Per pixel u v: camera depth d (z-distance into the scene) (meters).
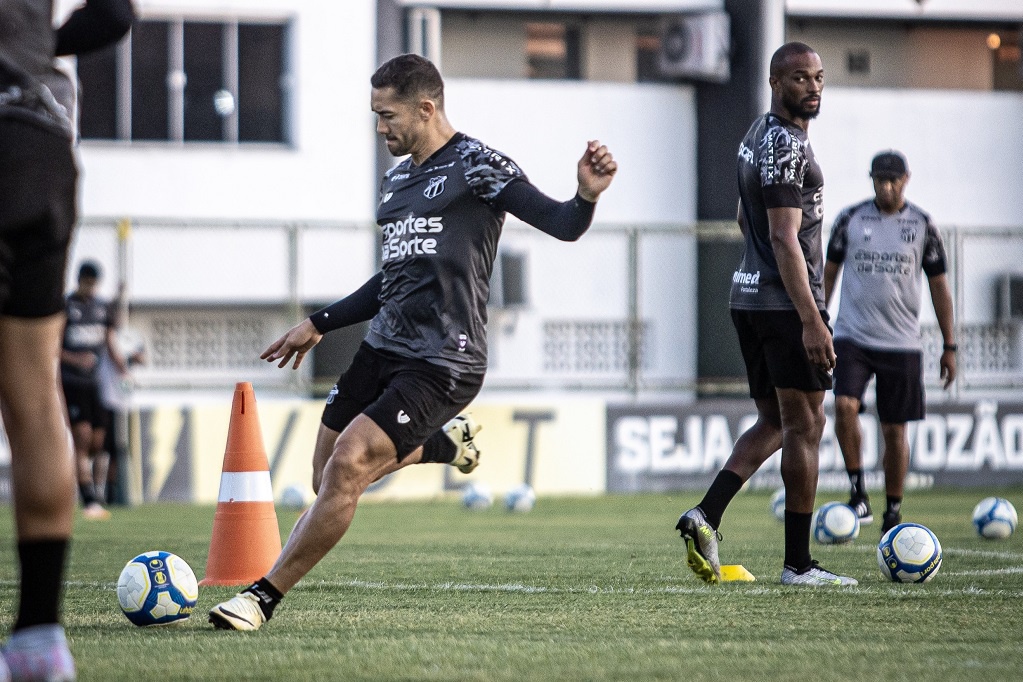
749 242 21.09
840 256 31.03
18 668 11.95
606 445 56.53
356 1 70.31
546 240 71.94
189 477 52.50
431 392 16.80
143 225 53.91
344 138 70.31
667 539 32.72
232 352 68.50
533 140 73.62
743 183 20.97
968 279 74.50
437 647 15.30
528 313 71.56
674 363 74.38
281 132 70.44
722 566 23.03
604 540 32.34
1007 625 17.19
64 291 12.16
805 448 21.09
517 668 13.91
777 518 37.75
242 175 69.06
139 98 68.81
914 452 57.75
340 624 17.30
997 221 77.19
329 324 18.41
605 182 15.47
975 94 76.94
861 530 33.84
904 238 30.34
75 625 17.25
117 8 13.34
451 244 16.89
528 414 55.81
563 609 18.77
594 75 76.44
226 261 67.88
